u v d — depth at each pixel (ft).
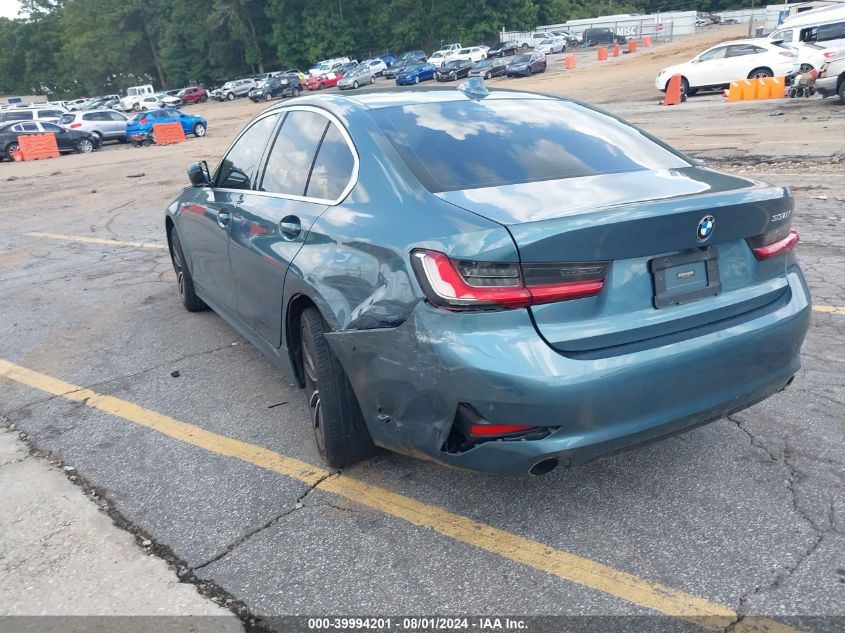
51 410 14.20
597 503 10.00
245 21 277.23
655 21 245.24
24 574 9.13
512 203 8.71
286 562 9.13
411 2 256.11
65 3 344.69
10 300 22.91
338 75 197.77
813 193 28.58
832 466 10.55
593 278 8.14
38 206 46.70
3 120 102.73
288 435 12.53
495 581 8.57
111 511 10.48
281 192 12.39
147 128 103.55
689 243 8.57
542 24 295.48
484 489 10.50
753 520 9.43
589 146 10.79
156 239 32.04
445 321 8.16
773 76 74.08
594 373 8.00
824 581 8.23
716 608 7.95
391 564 8.98
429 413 8.61
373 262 9.14
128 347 17.62
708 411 8.89
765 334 9.16
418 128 10.72
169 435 12.80
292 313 11.41
